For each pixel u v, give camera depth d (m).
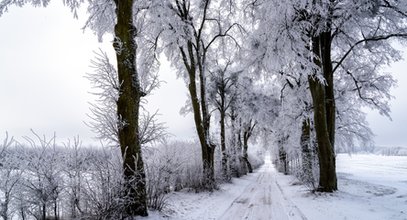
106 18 10.45
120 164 6.85
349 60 15.55
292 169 30.75
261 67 12.94
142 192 7.14
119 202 6.39
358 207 9.17
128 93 7.29
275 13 9.96
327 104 13.30
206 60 19.02
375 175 27.61
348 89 16.73
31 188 5.69
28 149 5.85
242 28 16.66
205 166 14.71
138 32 8.00
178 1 14.71
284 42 10.53
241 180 23.69
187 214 8.48
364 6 10.83
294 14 10.91
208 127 15.78
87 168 6.41
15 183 5.54
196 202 10.68
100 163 6.50
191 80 15.48
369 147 20.66
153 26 13.45
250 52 13.02
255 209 9.87
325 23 11.75
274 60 10.95
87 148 6.68
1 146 5.52
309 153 19.00
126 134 7.18
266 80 13.70
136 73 7.57
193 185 13.50
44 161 5.99
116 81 7.50
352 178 23.38
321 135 12.73
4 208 5.29
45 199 5.84
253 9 13.25
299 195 12.91
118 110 7.28
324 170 12.54
